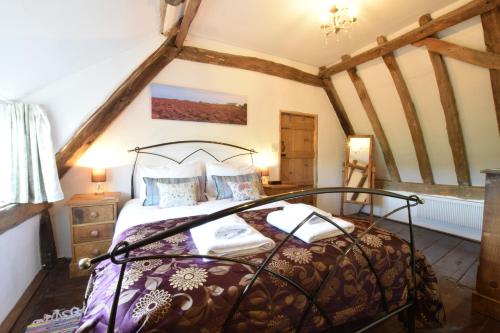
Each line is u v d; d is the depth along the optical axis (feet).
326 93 14.66
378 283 4.55
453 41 8.62
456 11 7.83
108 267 4.18
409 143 12.77
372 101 12.79
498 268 5.78
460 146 10.53
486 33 7.66
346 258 4.37
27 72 6.31
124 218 7.11
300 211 5.89
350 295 4.25
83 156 9.20
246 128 12.00
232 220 5.50
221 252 4.13
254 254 4.30
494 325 5.60
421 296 5.28
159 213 7.44
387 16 8.81
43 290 7.06
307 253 4.33
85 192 9.30
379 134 13.53
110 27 6.74
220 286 3.37
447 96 9.69
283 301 3.62
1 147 6.47
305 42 10.92
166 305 2.98
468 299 6.63
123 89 9.04
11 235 6.11
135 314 2.89
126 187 9.82
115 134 9.55
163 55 9.92
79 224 7.86
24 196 6.66
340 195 15.44
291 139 13.66
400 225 13.50
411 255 4.96
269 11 8.48
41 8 4.70
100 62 8.20
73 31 5.93
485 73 8.59
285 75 12.86
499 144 9.82
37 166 7.10
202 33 10.19
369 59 11.07
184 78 10.48
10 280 5.92
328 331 5.15
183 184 8.73
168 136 10.36
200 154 11.00
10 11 4.35
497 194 5.82
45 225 8.28
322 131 14.71
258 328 3.38
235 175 10.02
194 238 4.91
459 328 5.51
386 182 14.85
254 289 3.46
